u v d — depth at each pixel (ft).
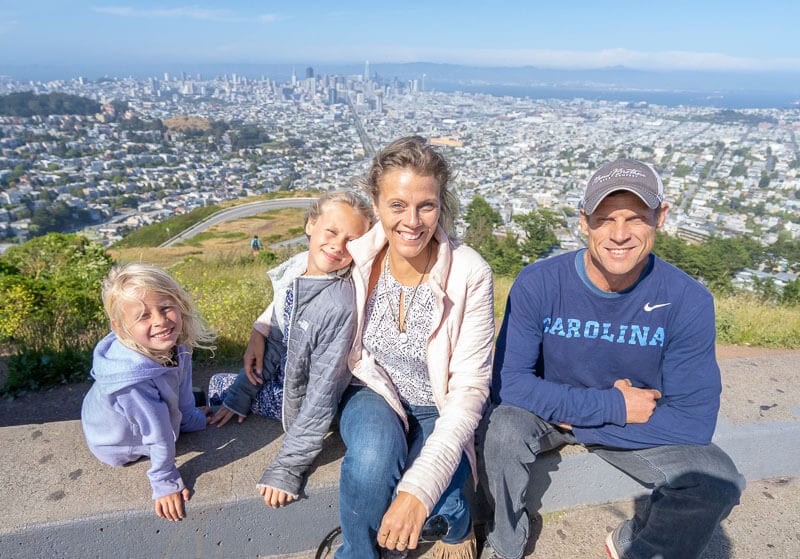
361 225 6.30
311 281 6.22
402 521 5.34
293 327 6.36
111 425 6.21
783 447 8.52
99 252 25.03
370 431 5.91
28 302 15.92
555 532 7.55
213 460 6.88
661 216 5.89
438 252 6.11
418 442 6.49
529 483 7.54
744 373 10.11
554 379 7.06
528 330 6.78
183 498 6.22
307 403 6.33
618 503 8.11
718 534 7.59
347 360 6.48
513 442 6.37
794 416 8.70
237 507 6.39
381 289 6.45
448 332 6.24
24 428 7.35
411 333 6.34
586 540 7.41
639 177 5.61
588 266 6.42
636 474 6.81
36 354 13.46
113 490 6.26
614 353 6.57
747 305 26.25
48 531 5.85
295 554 6.89
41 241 24.79
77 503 6.06
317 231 6.27
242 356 14.71
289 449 6.38
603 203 5.77
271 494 6.28
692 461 6.18
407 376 6.57
